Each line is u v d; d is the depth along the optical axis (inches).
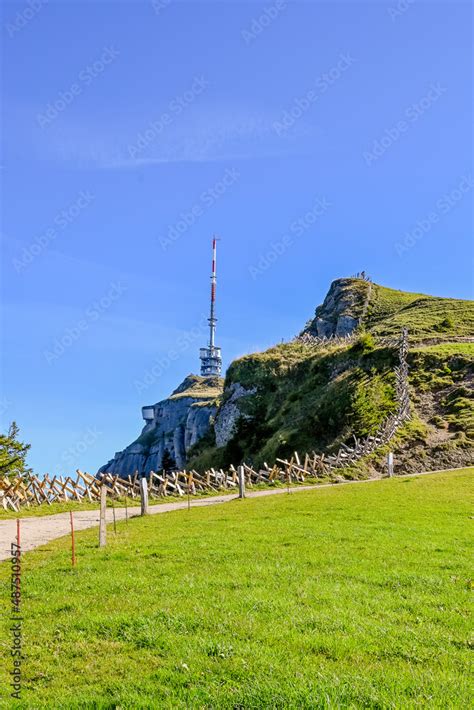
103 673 364.5
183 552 677.9
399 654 379.9
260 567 591.5
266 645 392.2
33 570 636.7
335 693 319.0
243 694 323.0
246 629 418.0
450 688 327.6
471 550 684.1
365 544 714.8
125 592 522.6
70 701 325.7
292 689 325.7
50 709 319.6
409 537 763.4
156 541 767.7
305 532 798.5
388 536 767.1
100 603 494.0
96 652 394.9
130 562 645.3
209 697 323.3
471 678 343.3
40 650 403.2
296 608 463.2
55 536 913.5
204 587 523.5
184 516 1066.1
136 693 332.5
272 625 426.9
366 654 379.6
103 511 769.6
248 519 962.1
